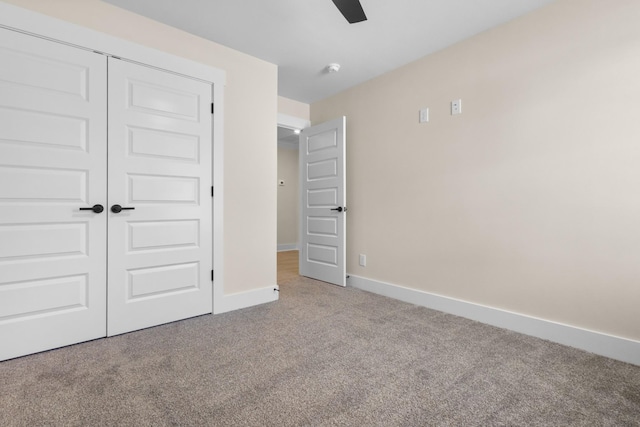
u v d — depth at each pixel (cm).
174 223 226
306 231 384
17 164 169
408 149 285
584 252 186
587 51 184
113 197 200
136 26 209
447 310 253
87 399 133
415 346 188
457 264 248
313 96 370
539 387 145
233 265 258
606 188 178
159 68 217
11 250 168
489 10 205
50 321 180
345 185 334
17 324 170
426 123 270
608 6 177
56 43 180
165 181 221
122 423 118
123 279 205
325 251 355
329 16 213
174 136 225
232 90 257
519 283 214
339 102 356
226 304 252
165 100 221
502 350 183
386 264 305
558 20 195
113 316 201
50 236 179
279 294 304
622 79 173
